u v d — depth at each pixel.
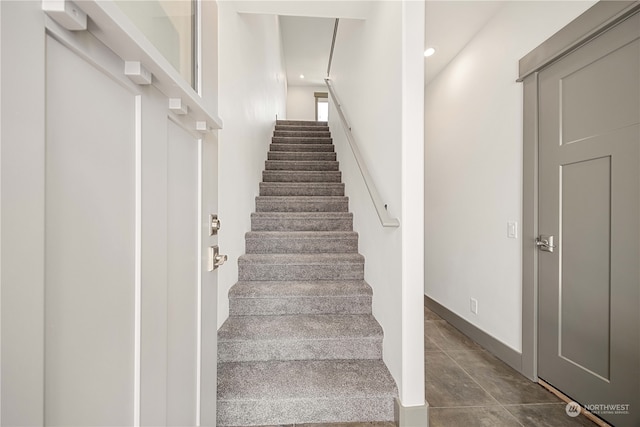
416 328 1.43
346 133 2.62
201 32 0.93
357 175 2.67
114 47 0.49
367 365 1.67
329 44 5.89
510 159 2.07
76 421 0.43
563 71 1.66
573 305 1.60
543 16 1.78
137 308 0.58
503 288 2.13
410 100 1.46
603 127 1.44
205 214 1.01
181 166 0.83
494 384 1.82
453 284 2.79
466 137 2.59
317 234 2.59
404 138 1.46
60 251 0.40
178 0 0.83
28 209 0.34
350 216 2.86
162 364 0.68
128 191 0.56
